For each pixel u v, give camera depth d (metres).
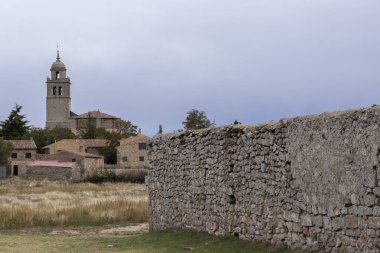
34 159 107.00
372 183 12.57
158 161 25.06
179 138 23.05
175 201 23.42
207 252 17.94
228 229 19.25
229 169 19.20
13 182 86.69
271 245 16.67
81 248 21.53
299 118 15.54
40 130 137.62
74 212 33.97
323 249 14.37
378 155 12.38
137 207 36.12
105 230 29.62
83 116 162.88
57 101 178.88
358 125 13.02
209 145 20.61
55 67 180.50
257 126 17.67
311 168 14.84
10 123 128.25
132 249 20.67
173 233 22.47
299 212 15.41
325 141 14.23
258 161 17.53
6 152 104.88
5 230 30.12
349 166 13.32
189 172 22.20
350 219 13.33
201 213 21.20
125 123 143.62
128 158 109.25
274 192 16.69
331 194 14.02
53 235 27.45
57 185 76.44
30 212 33.56
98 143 120.75
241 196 18.53
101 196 52.50
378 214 12.43
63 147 117.94
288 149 15.97
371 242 12.64
